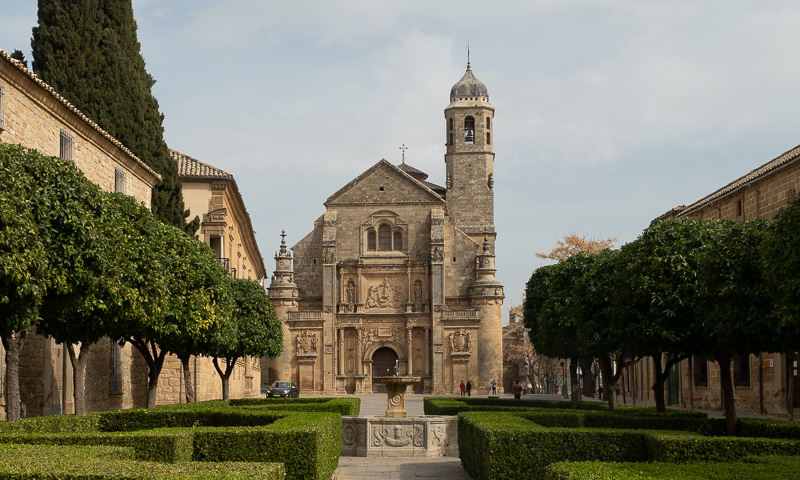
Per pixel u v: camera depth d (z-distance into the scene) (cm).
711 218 5875
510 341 14325
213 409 2934
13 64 2823
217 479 1262
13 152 2197
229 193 6344
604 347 3741
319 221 10750
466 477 2447
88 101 4609
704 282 2648
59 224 2264
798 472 1488
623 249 3138
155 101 5019
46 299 2347
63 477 1272
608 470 1441
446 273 10594
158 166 4991
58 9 4566
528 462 2011
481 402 4875
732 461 1862
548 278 5478
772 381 4788
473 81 12338
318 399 4934
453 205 12062
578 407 4594
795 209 2055
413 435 3009
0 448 1521
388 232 10612
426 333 10369
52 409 3453
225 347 4634
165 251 3294
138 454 1847
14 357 2331
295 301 10450
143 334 3269
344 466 2703
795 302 2014
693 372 6259
